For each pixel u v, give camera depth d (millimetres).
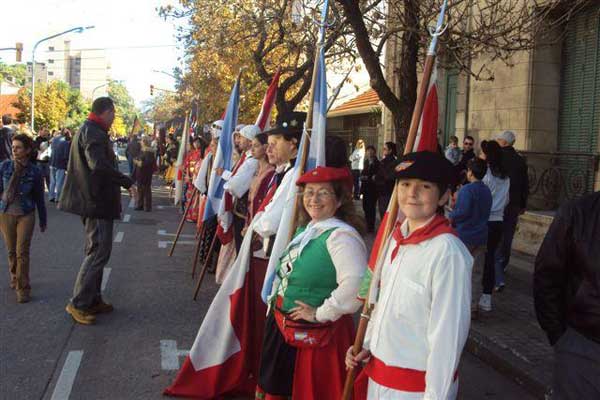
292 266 3473
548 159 11078
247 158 6762
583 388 2701
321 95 4062
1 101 74500
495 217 7051
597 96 10477
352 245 3320
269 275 3926
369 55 7512
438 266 2529
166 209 17172
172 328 6301
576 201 2836
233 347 4602
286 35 13664
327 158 4086
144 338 5957
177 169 14133
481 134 12820
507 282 8523
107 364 5254
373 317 2848
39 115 54094
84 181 6164
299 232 3695
